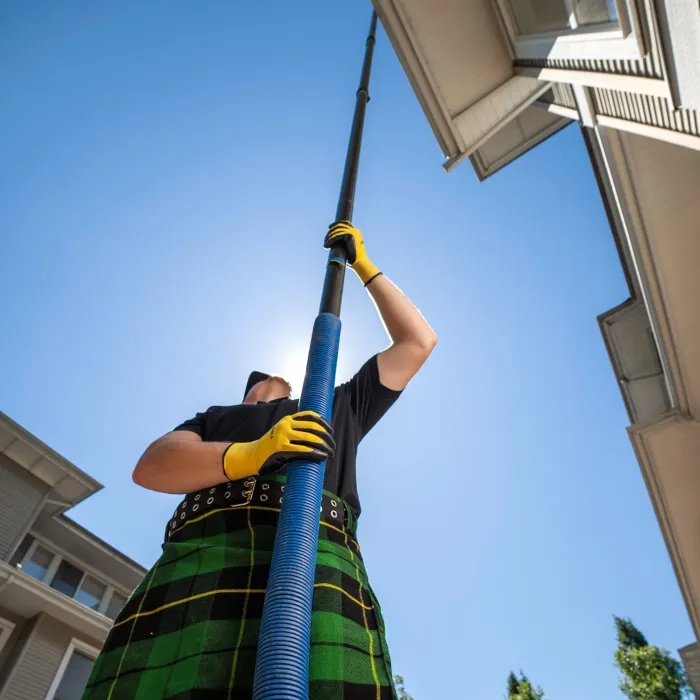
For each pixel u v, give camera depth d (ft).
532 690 91.15
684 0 9.24
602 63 12.77
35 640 30.96
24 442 35.53
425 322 5.47
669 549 25.85
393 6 15.66
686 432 20.62
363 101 9.05
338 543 3.67
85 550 38.29
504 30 16.83
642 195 15.12
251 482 3.82
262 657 2.43
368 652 3.12
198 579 3.34
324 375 3.84
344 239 5.65
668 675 78.69
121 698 2.89
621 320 21.40
